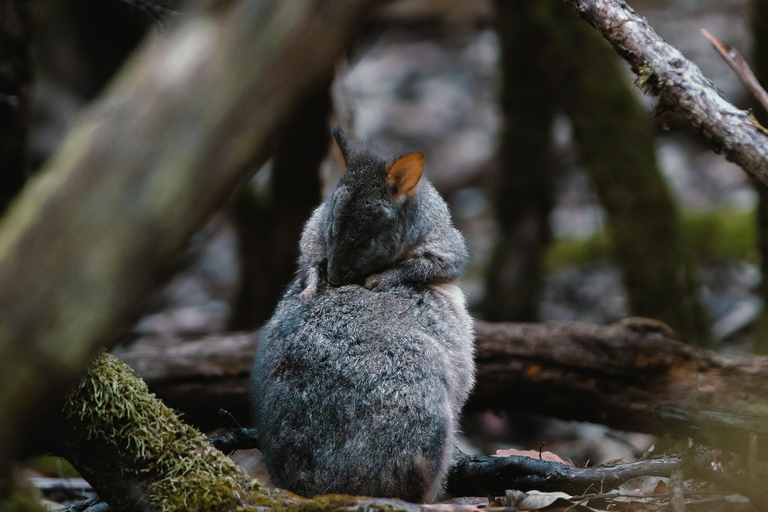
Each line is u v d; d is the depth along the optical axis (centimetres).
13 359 203
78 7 2469
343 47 207
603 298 2070
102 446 618
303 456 713
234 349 1216
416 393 714
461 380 816
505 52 1728
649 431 1178
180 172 204
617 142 1469
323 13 201
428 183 900
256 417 759
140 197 203
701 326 1480
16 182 1200
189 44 204
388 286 801
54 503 915
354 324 742
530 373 1187
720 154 559
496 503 758
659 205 1463
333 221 814
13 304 202
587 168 1513
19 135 1184
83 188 202
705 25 3116
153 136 203
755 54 1397
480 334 1194
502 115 1791
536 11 1483
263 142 208
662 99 579
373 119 3005
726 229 2177
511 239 1795
